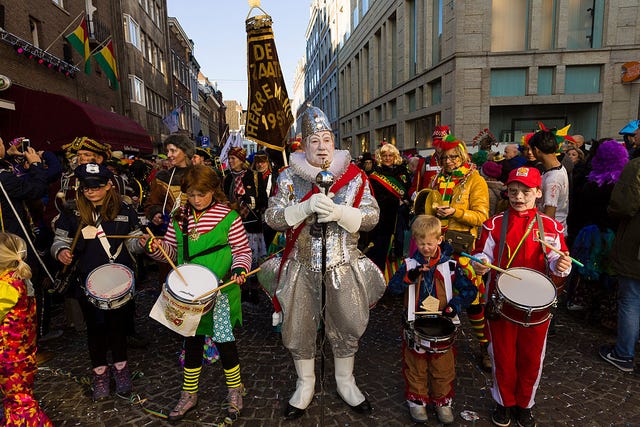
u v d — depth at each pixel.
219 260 2.65
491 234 2.58
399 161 4.96
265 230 5.13
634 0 12.65
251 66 2.93
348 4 31.05
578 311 4.38
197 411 2.70
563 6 12.86
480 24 13.09
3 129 8.26
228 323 2.61
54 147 8.47
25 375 2.31
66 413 2.71
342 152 2.60
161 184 3.67
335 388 2.94
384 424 2.54
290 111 2.98
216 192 2.73
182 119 33.28
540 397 2.79
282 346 3.67
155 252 2.64
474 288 2.48
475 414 2.62
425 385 2.53
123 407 2.77
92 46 14.53
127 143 11.03
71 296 3.00
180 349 3.64
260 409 2.71
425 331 2.42
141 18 20.80
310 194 2.55
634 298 3.04
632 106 13.16
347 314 2.54
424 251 2.52
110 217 2.84
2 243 2.26
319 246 2.50
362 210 2.51
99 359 2.83
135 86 19.14
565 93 13.38
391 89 20.64
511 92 13.55
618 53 12.94
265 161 4.90
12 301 2.21
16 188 3.09
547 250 2.42
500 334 2.43
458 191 3.38
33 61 10.66
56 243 2.80
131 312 2.98
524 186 2.43
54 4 11.84
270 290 2.81
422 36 16.75
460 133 13.52
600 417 2.57
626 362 3.14
